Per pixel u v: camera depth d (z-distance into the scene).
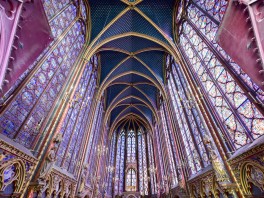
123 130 31.12
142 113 27.27
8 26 2.77
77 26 12.64
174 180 15.52
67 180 10.05
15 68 3.42
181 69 12.73
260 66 3.54
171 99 16.62
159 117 21.73
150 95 23.41
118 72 19.86
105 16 14.40
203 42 9.91
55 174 8.42
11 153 5.63
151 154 26.22
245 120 6.43
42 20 3.96
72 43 11.81
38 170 7.17
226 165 6.97
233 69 7.07
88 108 15.48
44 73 8.38
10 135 6.12
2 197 5.49
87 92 15.10
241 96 6.65
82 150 13.21
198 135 10.50
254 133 5.94
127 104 26.22
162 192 19.64
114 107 24.19
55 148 8.11
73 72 11.54
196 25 10.88
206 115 8.81
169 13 14.53
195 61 10.93
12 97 6.18
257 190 5.57
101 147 19.97
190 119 11.85
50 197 7.91
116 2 13.80
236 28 4.09
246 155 5.78
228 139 7.39
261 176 5.28
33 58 4.04
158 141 22.78
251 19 3.35
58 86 9.78
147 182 25.06
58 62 9.83
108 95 23.11
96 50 15.07
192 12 11.59
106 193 21.89
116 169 27.00
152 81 19.92
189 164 12.12
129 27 15.29
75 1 11.97
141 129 30.58
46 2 8.25
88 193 14.24
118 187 25.38
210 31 9.02
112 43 16.41
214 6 8.69
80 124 13.25
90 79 16.09
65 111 9.70
